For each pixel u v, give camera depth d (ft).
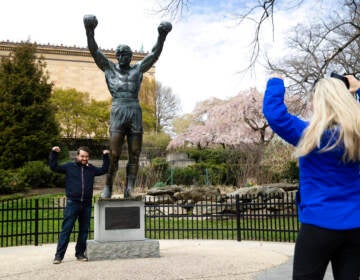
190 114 129.29
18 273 21.85
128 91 27.91
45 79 105.60
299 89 67.72
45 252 30.78
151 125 153.58
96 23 27.48
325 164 8.28
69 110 142.41
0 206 60.54
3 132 94.22
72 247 33.73
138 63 28.89
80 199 24.89
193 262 23.97
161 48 28.96
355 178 8.25
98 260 25.34
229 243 35.53
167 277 19.85
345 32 66.85
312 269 8.08
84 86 172.14
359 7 58.08
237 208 37.78
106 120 145.89
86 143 138.41
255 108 94.32
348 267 8.07
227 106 98.73
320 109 8.38
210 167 88.17
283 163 75.00
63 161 96.84
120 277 19.92
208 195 55.62
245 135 95.55
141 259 25.30
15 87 97.86
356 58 66.64
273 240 38.19
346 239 7.99
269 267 22.84
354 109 8.21
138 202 27.22
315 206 8.16
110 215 26.58
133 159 28.12
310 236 8.12
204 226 47.88
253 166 78.18
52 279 19.92
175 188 60.54
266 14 48.03
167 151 111.96
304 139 8.34
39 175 85.46
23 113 97.09
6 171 84.79
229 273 20.88
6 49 160.76
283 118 8.71
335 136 8.13
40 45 168.76
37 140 95.61
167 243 35.58
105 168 26.53
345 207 8.00
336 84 8.61
